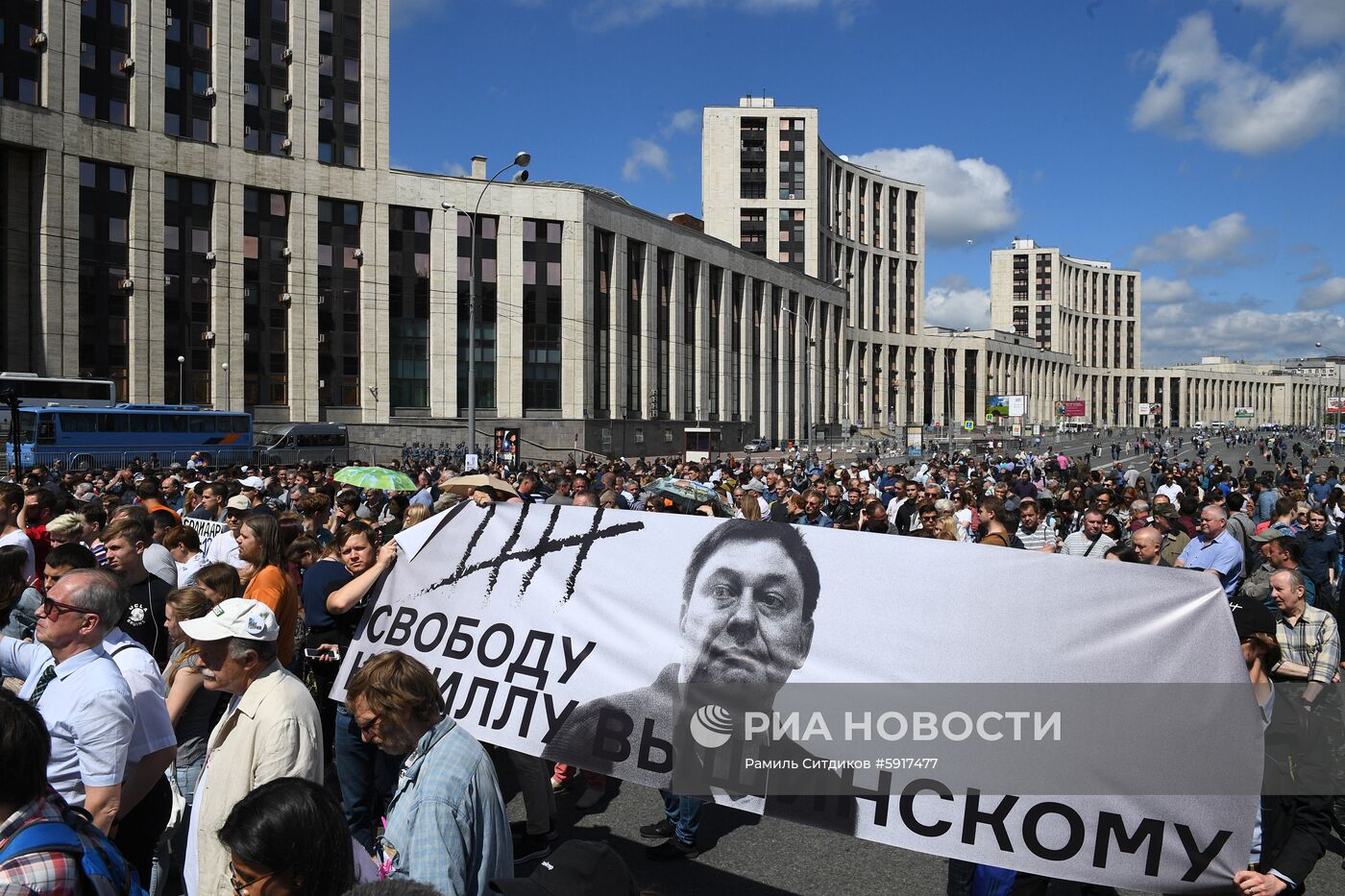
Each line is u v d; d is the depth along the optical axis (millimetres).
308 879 2268
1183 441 122062
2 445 35969
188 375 49031
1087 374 196000
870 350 118750
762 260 83625
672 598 4574
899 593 4121
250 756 3523
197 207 49531
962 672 3941
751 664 4320
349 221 54594
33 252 44531
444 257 56812
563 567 4922
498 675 4887
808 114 104125
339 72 53969
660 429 68500
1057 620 3861
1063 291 190000
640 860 5207
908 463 54938
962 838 3855
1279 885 3551
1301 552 6914
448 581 5219
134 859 4301
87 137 45406
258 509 6211
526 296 59188
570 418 59750
